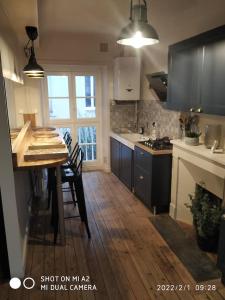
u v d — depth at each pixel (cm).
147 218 329
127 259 248
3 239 218
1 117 193
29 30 293
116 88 452
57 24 358
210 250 259
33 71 302
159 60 380
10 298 203
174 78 294
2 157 199
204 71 240
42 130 384
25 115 407
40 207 362
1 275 222
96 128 519
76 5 279
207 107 240
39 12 301
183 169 306
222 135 262
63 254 255
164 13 305
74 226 309
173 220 323
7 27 238
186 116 327
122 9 293
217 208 252
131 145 388
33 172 395
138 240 280
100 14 311
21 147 245
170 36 340
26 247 259
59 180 253
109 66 459
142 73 455
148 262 244
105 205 366
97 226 308
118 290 210
